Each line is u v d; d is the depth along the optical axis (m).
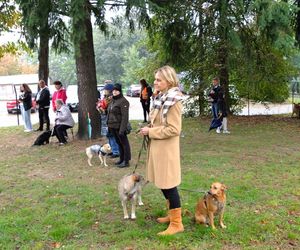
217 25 13.13
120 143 8.09
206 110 17.06
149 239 4.46
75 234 4.65
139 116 22.23
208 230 4.57
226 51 14.96
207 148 9.95
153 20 12.50
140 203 5.59
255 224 4.79
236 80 16.88
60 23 9.84
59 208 5.57
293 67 17.02
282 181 6.78
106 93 10.89
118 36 11.79
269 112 22.62
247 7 10.96
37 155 9.66
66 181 7.11
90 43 11.27
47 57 15.15
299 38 14.23
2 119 23.78
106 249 4.24
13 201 6.01
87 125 11.36
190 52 15.48
